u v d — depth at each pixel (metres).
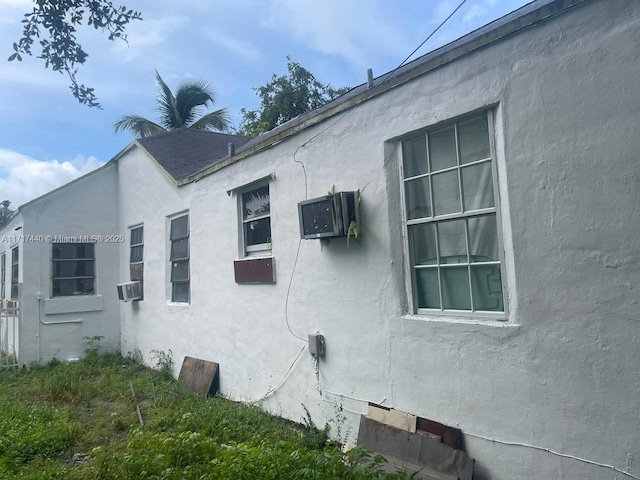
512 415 3.79
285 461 3.97
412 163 4.79
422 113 4.52
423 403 4.51
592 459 3.32
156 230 10.27
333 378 5.59
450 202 4.43
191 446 4.73
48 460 5.18
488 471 3.95
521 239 3.75
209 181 8.28
